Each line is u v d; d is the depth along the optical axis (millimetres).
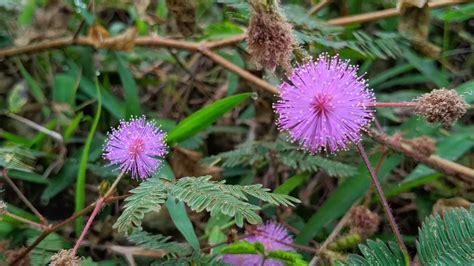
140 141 150
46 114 224
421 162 182
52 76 234
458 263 135
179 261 152
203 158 208
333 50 207
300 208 202
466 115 218
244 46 211
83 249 183
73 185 207
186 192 135
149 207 132
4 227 176
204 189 134
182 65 228
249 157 196
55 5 218
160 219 191
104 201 146
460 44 241
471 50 234
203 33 219
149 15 210
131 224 130
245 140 229
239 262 160
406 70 229
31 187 206
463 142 196
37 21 217
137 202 133
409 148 186
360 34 204
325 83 146
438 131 206
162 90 244
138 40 212
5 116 223
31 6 219
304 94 146
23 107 226
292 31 158
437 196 193
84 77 231
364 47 201
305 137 148
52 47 216
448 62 236
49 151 209
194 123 180
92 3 223
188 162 191
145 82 242
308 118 146
